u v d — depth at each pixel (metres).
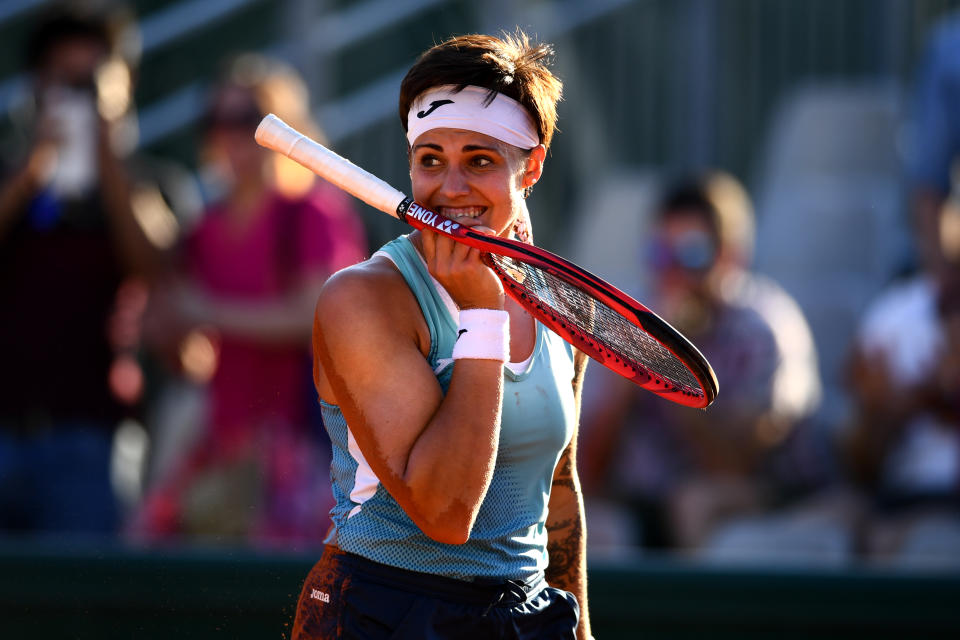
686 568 14.81
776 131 26.28
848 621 14.63
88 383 17.34
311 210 17.61
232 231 17.56
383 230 22.66
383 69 25.42
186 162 24.30
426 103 7.52
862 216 24.59
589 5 26.44
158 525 16.89
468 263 7.26
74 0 21.91
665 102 26.59
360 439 7.18
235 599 13.54
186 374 18.55
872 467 18.53
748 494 18.22
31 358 17.05
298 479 16.77
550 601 7.91
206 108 18.09
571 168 26.31
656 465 18.47
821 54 26.42
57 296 17.20
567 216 26.14
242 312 17.06
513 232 8.11
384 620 7.35
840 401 22.09
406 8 24.69
